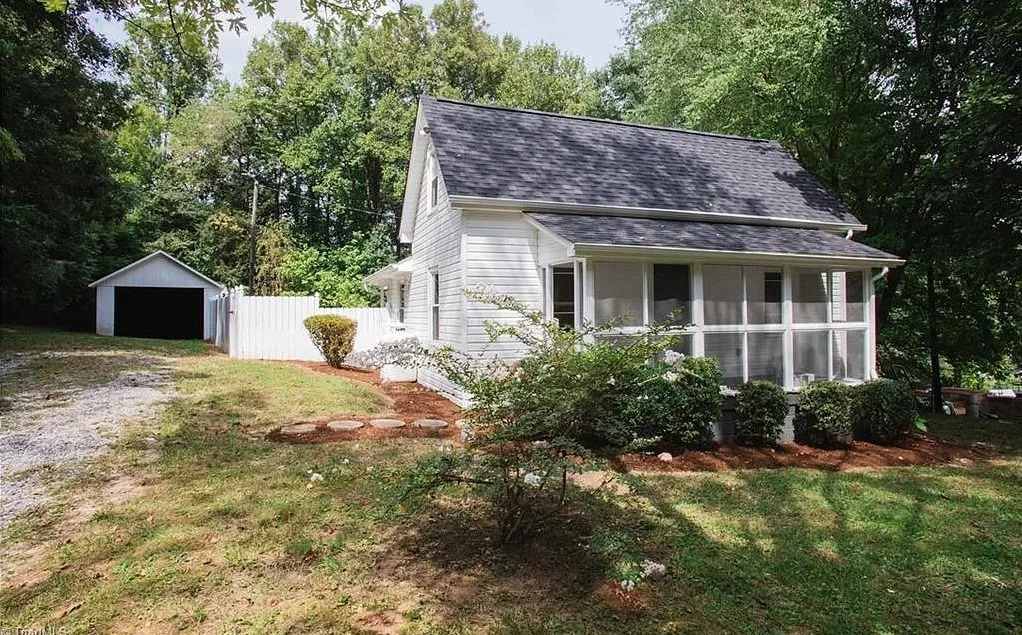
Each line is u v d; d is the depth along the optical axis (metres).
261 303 14.83
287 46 28.69
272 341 14.92
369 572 3.66
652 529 4.56
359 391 9.95
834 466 6.87
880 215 12.97
